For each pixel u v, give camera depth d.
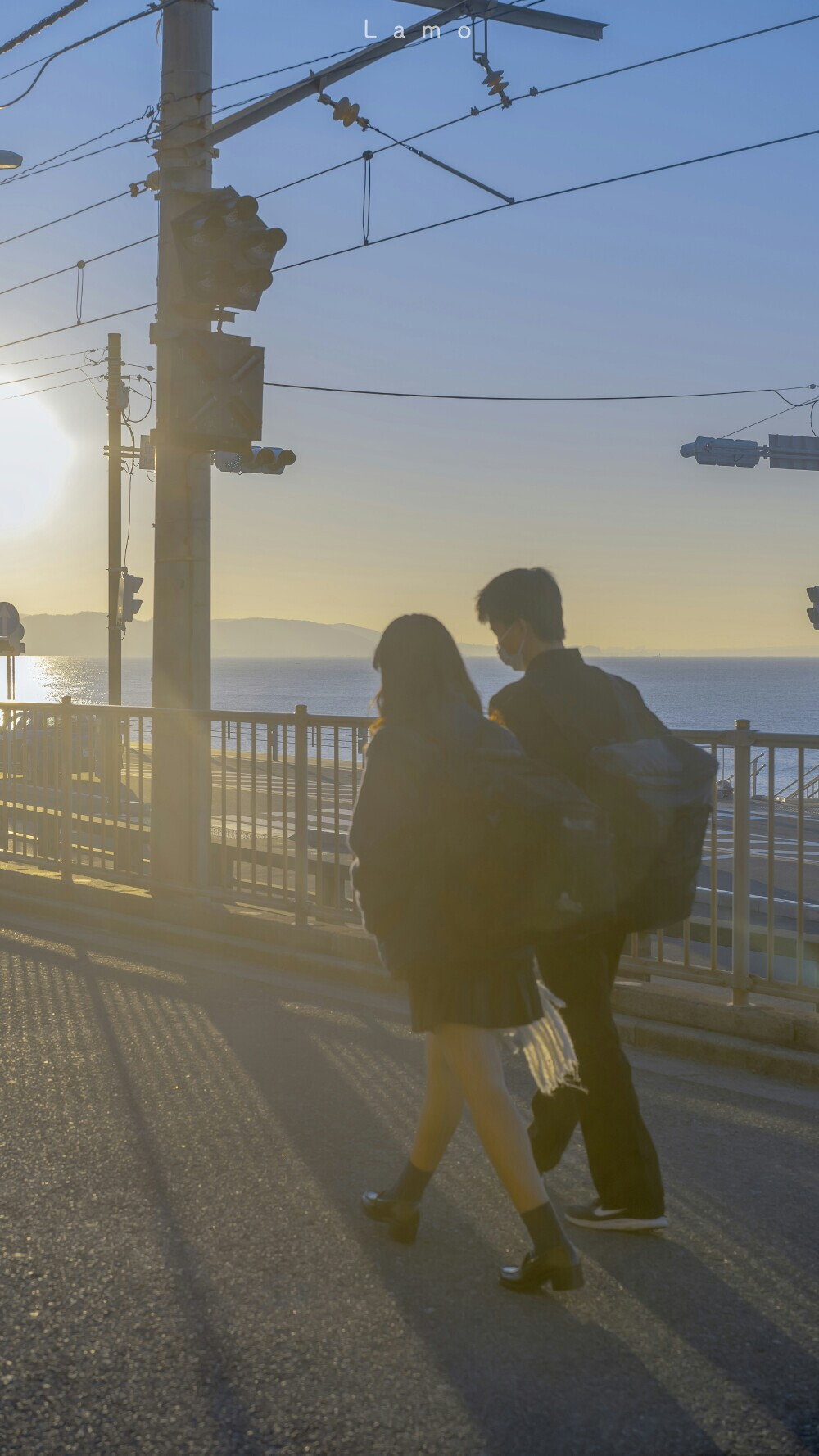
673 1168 4.46
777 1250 3.79
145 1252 3.76
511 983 3.57
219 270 8.59
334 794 7.38
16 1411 2.91
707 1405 2.95
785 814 7.16
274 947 7.72
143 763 8.88
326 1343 3.22
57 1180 4.32
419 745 3.53
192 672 8.84
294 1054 5.80
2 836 10.49
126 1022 6.36
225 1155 4.55
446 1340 3.24
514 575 3.97
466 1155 4.60
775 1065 5.53
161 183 8.96
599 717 3.82
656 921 3.76
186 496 8.84
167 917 8.57
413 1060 5.71
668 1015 6.04
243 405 8.85
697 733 6.04
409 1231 3.82
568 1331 3.29
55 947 8.24
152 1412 2.90
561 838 3.42
